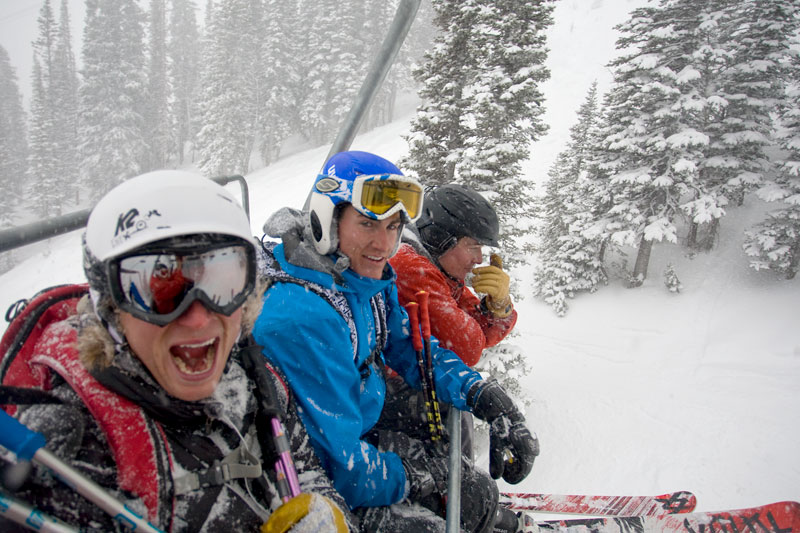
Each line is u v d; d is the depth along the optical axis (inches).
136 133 1628.9
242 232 35.6
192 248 32.8
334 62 1844.2
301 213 71.7
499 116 426.0
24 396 32.0
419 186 67.1
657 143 756.6
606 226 844.0
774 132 884.6
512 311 103.4
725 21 784.9
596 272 895.7
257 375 44.5
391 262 91.1
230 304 35.5
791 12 801.6
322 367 58.5
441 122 462.9
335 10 1834.4
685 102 756.0
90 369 34.1
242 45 1755.7
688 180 754.2
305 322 58.0
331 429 58.6
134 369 35.0
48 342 36.6
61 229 51.7
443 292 87.3
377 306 73.5
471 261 98.0
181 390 34.6
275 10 1777.8
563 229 948.0
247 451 40.1
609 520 102.6
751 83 808.9
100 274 33.2
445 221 94.0
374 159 65.9
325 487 50.8
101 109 1574.8
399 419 86.5
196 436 37.6
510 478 74.7
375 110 1983.3
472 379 78.5
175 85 2219.5
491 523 76.5
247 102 1774.1
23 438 28.1
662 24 785.6
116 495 33.1
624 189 822.5
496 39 442.9
